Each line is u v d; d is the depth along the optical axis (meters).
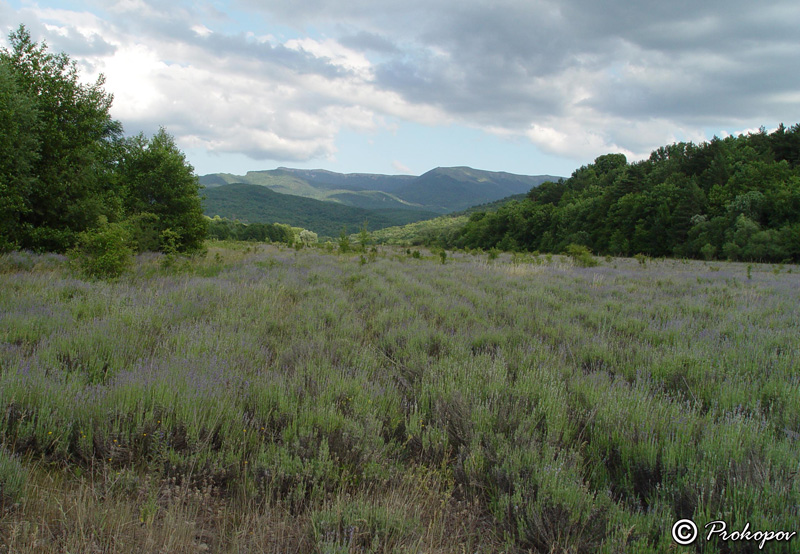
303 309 8.12
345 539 2.29
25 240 15.77
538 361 5.45
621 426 3.67
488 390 4.32
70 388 3.53
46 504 2.46
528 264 21.75
